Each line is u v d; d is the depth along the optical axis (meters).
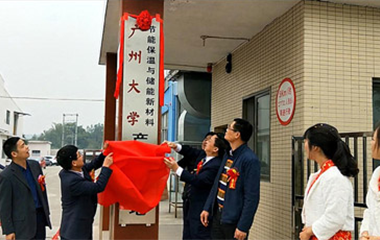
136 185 3.15
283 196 4.38
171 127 11.77
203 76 8.72
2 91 24.75
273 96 4.72
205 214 3.26
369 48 4.27
